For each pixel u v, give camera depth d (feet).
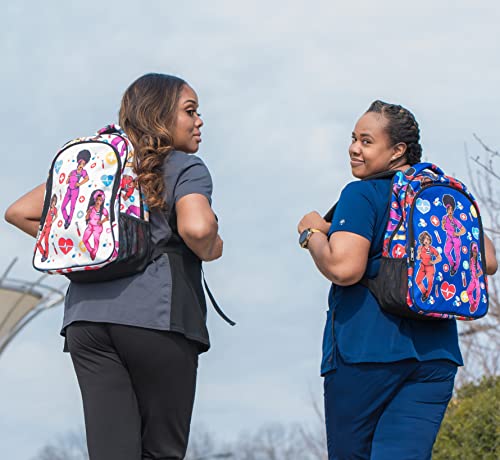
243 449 192.13
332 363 13.48
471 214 13.60
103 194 12.63
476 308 13.32
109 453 12.73
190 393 13.04
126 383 12.88
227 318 13.50
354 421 13.42
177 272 12.87
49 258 12.80
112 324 12.60
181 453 13.23
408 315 13.10
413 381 13.30
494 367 34.22
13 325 41.55
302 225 14.24
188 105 13.56
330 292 13.92
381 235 13.25
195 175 12.99
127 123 13.37
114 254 12.36
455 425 25.38
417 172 13.51
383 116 14.11
